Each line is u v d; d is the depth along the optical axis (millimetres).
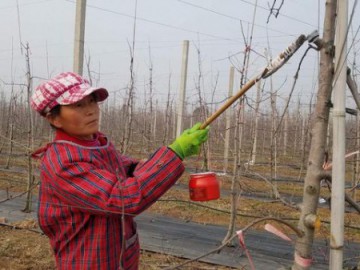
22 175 10789
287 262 5383
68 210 1881
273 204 8664
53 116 1921
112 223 1918
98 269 1877
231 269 5129
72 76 1939
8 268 4949
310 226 1992
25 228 6430
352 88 2037
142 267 5020
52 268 5016
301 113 17328
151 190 1809
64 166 1832
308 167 2037
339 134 1923
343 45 1904
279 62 1896
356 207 2121
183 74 10562
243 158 13672
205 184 2115
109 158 2018
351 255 5578
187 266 5094
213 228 6875
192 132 1919
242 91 1920
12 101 11648
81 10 5844
